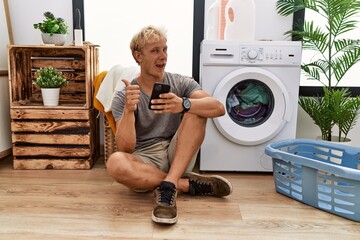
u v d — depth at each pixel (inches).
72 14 91.0
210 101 57.8
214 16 83.4
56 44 80.7
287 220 53.5
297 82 75.0
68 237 46.8
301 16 89.7
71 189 66.1
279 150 66.9
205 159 77.6
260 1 89.0
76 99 92.6
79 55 90.9
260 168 78.2
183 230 49.5
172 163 58.8
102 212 55.3
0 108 83.0
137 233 48.3
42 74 79.9
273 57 73.4
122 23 92.0
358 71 92.4
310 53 91.7
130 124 56.8
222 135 76.6
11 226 49.8
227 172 80.1
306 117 92.5
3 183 69.3
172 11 91.4
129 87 54.6
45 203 58.7
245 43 73.3
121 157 56.7
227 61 73.2
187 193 64.5
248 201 61.5
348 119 77.3
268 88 75.4
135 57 59.1
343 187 53.4
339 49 81.1
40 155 80.0
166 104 53.4
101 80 79.6
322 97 86.4
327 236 48.4
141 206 58.1
